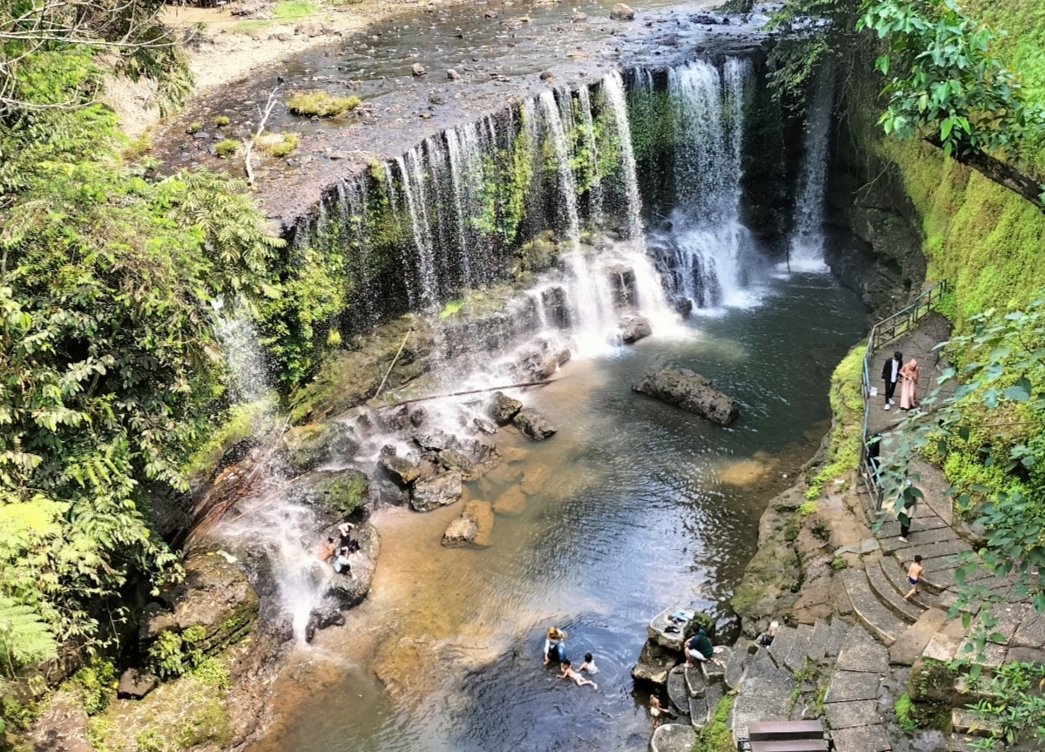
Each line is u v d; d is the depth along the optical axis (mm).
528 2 47781
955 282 24562
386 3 47938
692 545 21312
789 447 24422
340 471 23203
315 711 17859
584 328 30969
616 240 32906
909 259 29266
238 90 34906
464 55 37844
